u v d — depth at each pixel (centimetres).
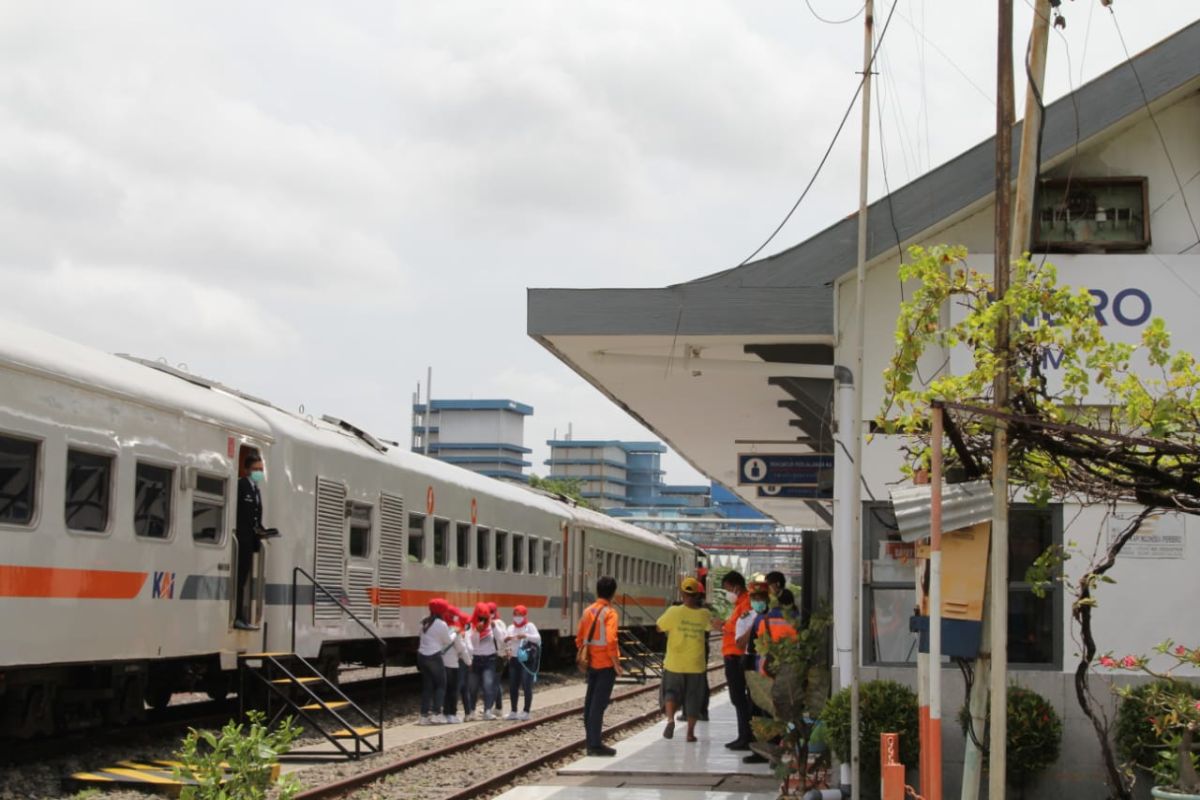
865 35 954
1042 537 1111
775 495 1695
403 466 2188
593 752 1488
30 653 1166
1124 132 1133
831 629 1215
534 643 2053
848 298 1166
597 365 1373
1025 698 1063
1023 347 779
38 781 1224
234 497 1575
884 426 836
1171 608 1089
